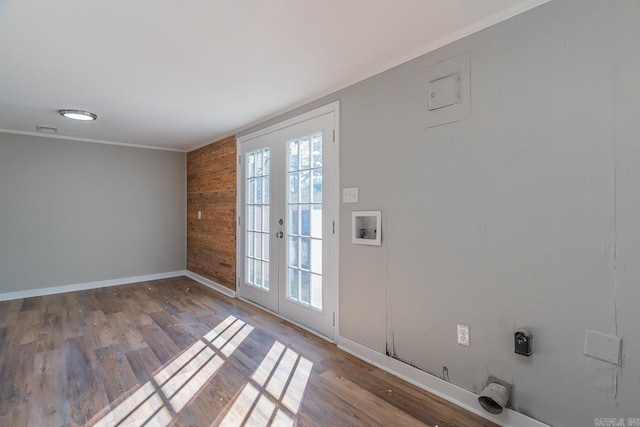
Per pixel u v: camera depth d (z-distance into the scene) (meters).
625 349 1.38
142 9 1.61
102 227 4.83
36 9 1.60
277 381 2.18
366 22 1.75
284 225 3.36
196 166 5.25
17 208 4.22
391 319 2.29
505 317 1.73
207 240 4.92
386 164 2.29
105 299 4.12
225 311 3.64
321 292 2.92
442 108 1.96
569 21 1.50
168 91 2.75
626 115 1.37
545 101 1.58
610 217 1.41
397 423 1.77
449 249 1.95
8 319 3.37
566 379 1.53
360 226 2.51
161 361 2.46
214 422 1.78
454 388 1.95
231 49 2.04
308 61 2.21
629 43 1.35
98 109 3.25
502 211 1.73
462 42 1.86
